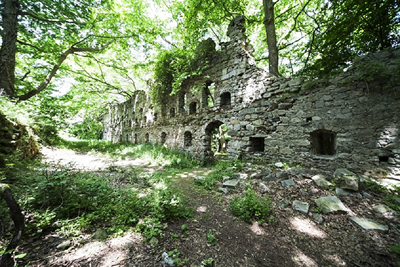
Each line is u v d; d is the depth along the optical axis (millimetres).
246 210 3066
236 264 2014
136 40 10023
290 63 11008
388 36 4961
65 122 11094
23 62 10008
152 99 13352
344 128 4617
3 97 5805
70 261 1805
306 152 5258
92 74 14078
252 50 7500
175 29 10719
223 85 7930
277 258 2131
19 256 1508
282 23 9750
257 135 6488
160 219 2770
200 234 2527
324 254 2184
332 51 5672
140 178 4996
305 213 2996
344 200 3211
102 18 8938
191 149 9383
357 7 4824
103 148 12789
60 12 8672
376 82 4219
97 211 2658
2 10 7750
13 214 1657
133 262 1892
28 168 4367
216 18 8414
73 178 3580
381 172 4039
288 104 5715
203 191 4246
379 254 2115
